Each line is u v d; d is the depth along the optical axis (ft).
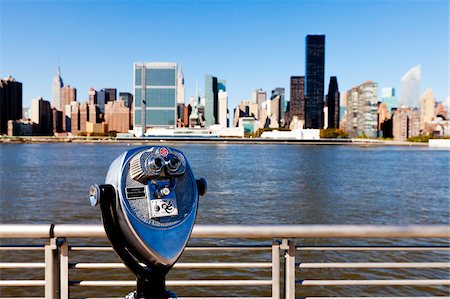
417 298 9.82
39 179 117.60
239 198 81.66
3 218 60.54
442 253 38.78
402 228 8.52
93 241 40.86
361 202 79.00
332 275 33.83
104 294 30.37
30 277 32.24
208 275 33.53
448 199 84.53
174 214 6.49
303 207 72.08
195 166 180.55
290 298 8.80
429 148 481.05
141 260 6.52
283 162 212.43
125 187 6.32
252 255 37.99
